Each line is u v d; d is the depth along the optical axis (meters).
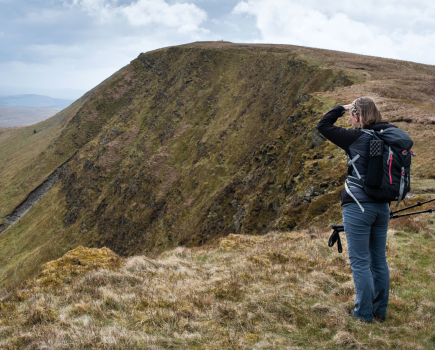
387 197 3.53
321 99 39.09
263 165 44.50
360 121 3.87
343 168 22.55
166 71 114.62
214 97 91.62
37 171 112.81
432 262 5.82
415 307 4.16
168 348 3.53
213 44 116.06
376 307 3.98
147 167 81.94
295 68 72.12
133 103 110.88
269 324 4.02
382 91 40.38
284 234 10.41
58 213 93.88
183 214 63.62
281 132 42.62
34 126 184.88
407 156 3.48
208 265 7.53
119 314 4.45
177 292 5.32
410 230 8.38
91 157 99.00
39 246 85.75
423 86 46.19
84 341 3.64
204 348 3.52
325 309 4.27
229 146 70.56
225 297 5.08
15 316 4.67
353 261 3.98
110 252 7.69
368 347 3.31
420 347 3.20
